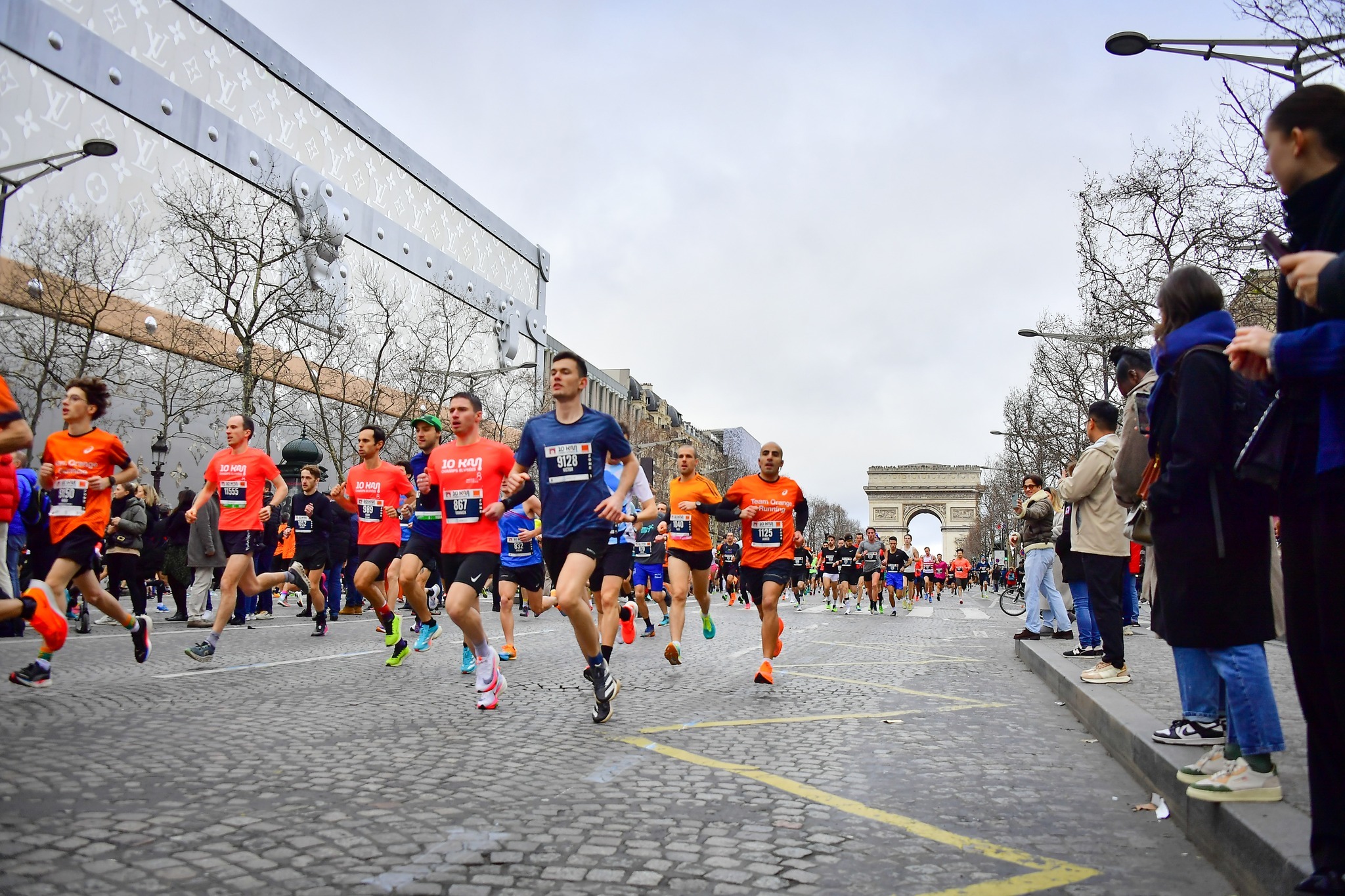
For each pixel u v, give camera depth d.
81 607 12.54
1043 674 9.55
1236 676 3.83
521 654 11.20
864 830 4.18
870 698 8.15
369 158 50.50
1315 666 2.90
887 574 25.44
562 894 3.29
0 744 5.25
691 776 5.11
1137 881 3.56
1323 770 2.90
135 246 31.59
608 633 7.70
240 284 39.03
